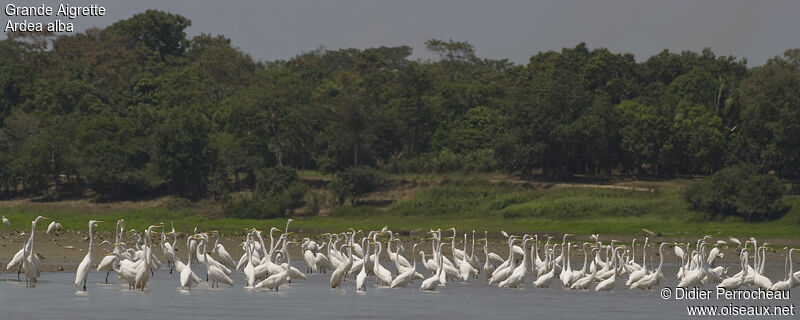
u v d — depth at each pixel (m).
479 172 120.75
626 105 119.38
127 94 145.75
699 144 112.50
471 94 146.75
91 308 34.44
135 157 115.56
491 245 80.31
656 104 126.88
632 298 41.12
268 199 107.44
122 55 166.62
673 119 118.62
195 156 113.25
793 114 104.44
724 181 96.81
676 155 114.12
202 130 115.25
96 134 117.75
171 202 110.50
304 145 126.88
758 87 111.62
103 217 106.31
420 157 125.69
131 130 119.88
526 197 109.38
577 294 42.09
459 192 112.44
